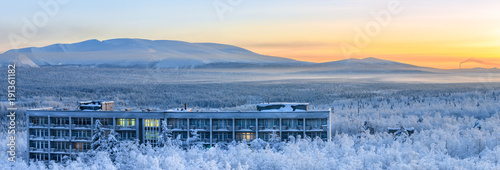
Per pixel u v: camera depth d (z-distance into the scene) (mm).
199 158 118250
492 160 132000
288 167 112562
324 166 113875
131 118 131375
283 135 130625
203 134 130750
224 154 121062
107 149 123125
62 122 133750
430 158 127625
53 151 132875
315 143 127938
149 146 124375
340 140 165875
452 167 122375
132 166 114250
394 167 117000
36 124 134000
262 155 119000
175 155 115312
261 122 130375
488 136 183875
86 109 141125
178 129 130625
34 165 123375
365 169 119875
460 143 166875
